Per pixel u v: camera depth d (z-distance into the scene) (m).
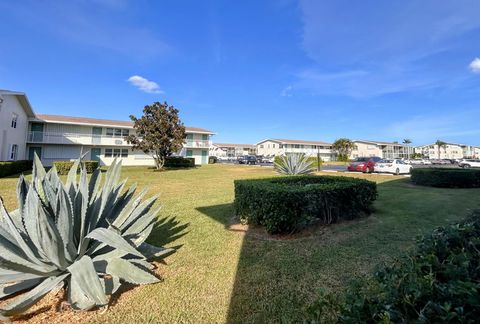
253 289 2.96
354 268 3.38
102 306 2.62
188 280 3.18
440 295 1.20
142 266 3.44
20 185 3.25
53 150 27.44
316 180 7.16
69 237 2.73
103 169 22.73
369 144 69.06
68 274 2.79
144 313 2.55
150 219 3.65
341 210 5.50
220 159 59.25
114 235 2.76
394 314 1.16
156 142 21.50
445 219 5.68
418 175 12.55
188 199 8.59
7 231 2.89
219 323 2.41
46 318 2.45
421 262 1.57
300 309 2.56
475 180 11.42
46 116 28.64
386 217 5.86
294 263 3.59
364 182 6.08
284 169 14.56
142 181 14.06
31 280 2.86
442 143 80.06
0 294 2.67
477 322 1.06
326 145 70.62
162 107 21.95
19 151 22.02
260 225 5.23
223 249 4.17
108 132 30.77
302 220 4.64
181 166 28.95
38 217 2.40
